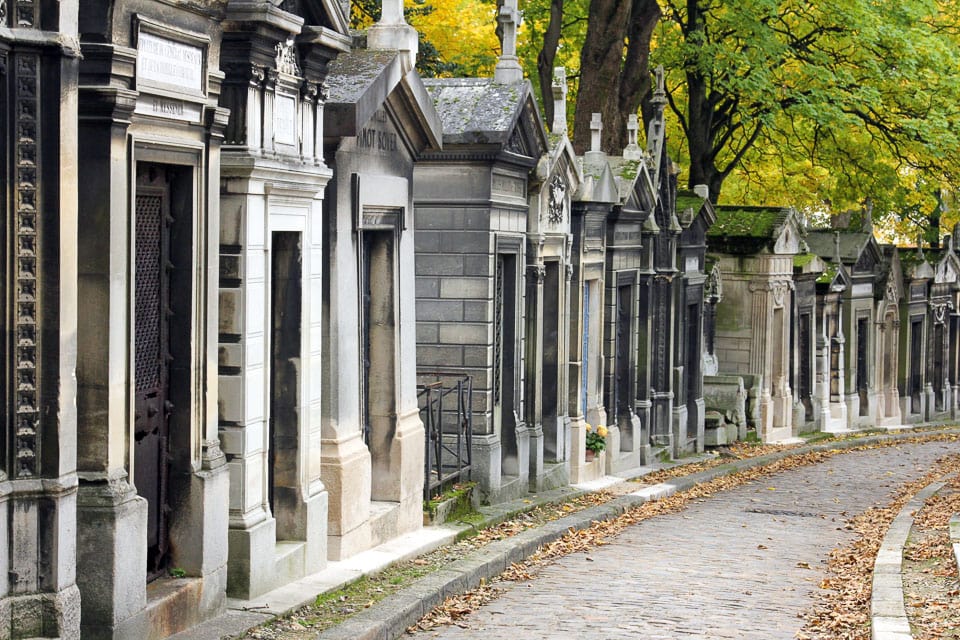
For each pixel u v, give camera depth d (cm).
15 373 830
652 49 3450
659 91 2711
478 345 1855
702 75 3206
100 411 917
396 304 1534
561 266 2159
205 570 1051
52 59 830
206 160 1056
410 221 1585
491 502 1880
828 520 2103
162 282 1032
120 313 931
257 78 1138
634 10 2884
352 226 1396
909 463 3186
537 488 2081
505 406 1992
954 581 1331
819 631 1173
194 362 1048
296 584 1219
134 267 955
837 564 1593
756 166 4081
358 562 1351
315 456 1285
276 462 1257
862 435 3981
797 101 3303
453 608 1252
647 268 2656
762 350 3494
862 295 4281
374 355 1535
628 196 2445
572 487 2227
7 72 819
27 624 835
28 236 831
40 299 835
